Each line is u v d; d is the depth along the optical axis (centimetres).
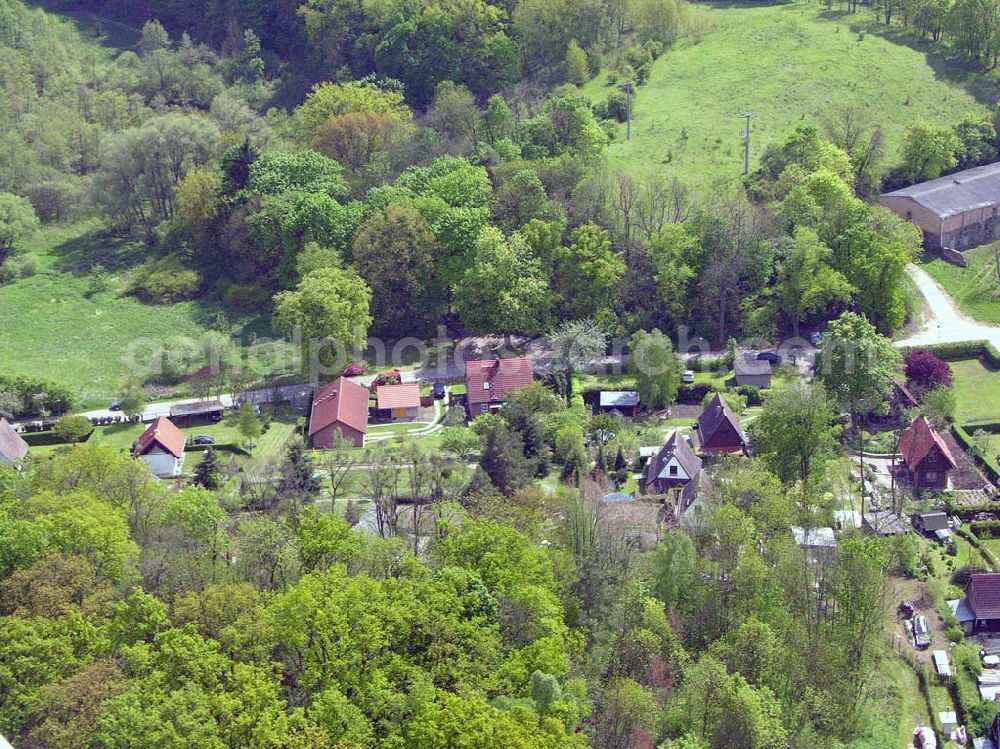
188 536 14225
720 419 19012
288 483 17188
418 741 10756
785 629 13638
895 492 17950
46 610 11962
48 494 14212
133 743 10412
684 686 12506
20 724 11081
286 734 10688
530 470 18075
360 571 13162
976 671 14750
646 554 14775
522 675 11912
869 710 13738
